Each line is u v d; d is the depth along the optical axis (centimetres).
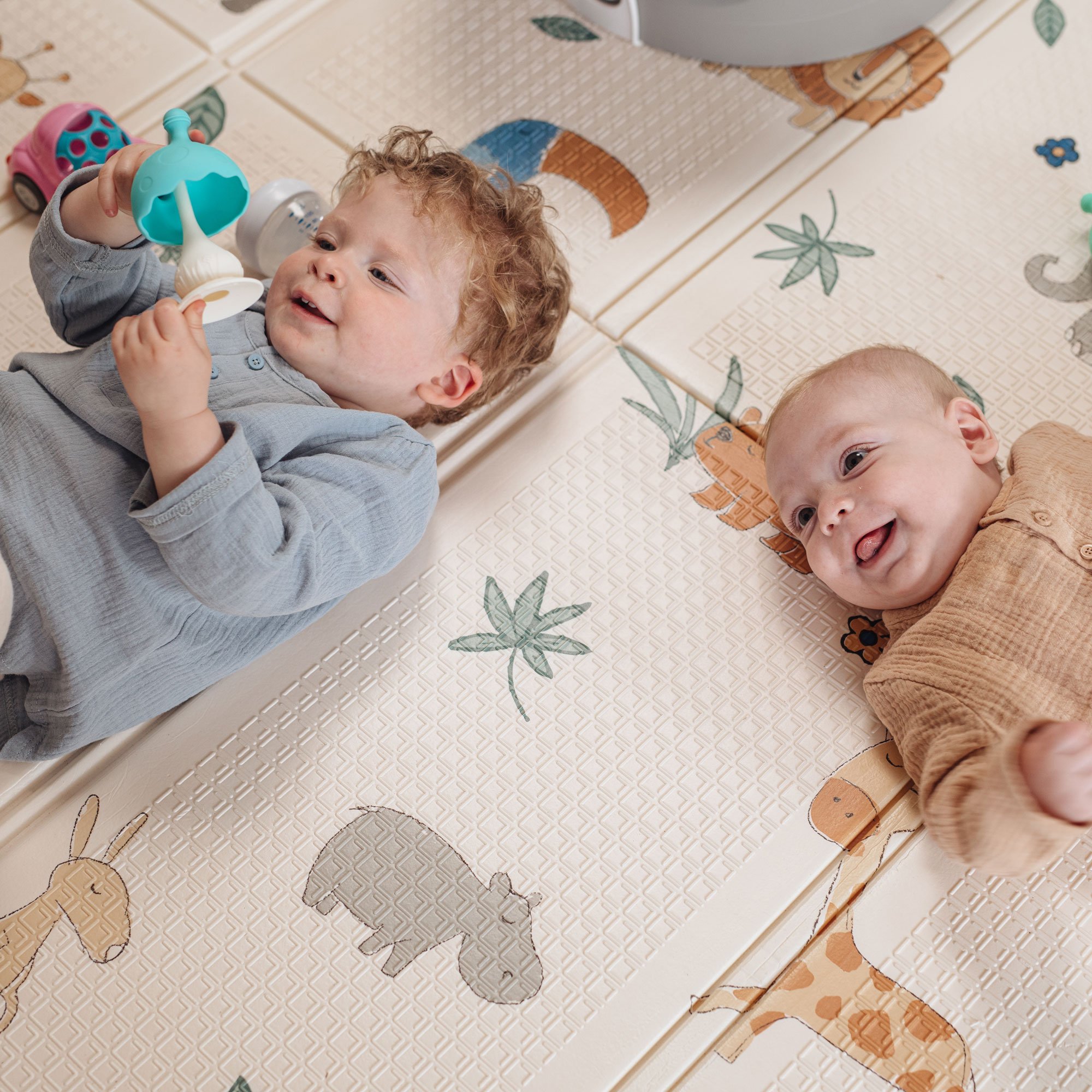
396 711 95
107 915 88
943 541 88
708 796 91
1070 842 75
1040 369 109
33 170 114
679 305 113
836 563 90
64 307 95
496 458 106
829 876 88
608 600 99
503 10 132
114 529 84
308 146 123
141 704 90
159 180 76
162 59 129
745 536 102
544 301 102
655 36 128
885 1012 83
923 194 120
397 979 85
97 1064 83
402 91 127
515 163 121
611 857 89
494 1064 82
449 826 90
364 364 94
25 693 93
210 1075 82
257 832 91
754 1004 84
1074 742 69
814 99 125
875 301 113
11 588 90
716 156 122
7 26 131
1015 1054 82
